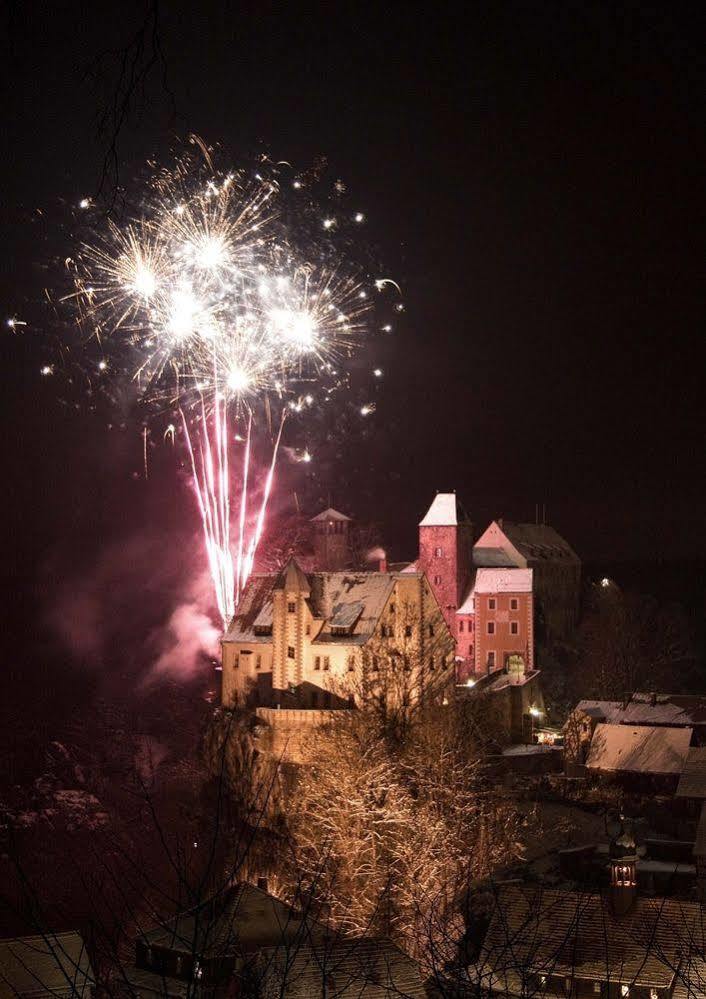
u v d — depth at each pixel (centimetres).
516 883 6862
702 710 10538
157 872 4659
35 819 8944
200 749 9725
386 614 9656
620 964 5375
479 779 8494
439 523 14062
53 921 4884
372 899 6675
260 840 7381
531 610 13525
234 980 2511
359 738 8469
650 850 7988
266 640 9775
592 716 10412
